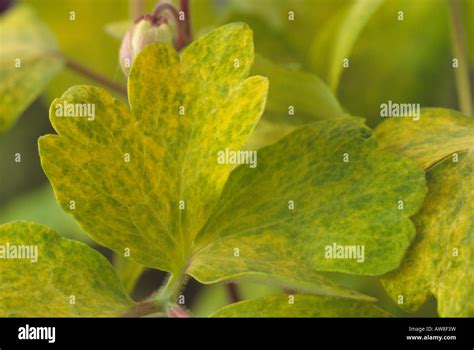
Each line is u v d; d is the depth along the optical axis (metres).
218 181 0.22
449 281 0.22
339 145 0.23
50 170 0.22
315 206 0.22
